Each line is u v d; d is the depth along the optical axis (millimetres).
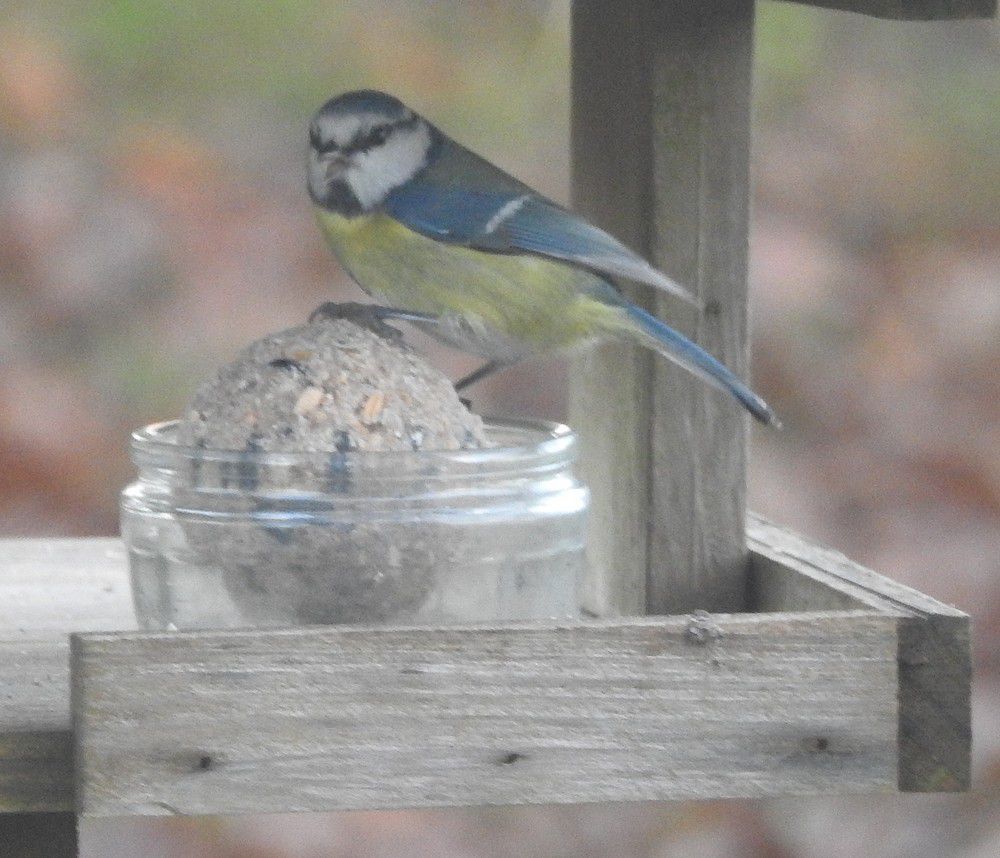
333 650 4941
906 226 14406
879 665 5211
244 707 4906
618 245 6445
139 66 14703
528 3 14984
